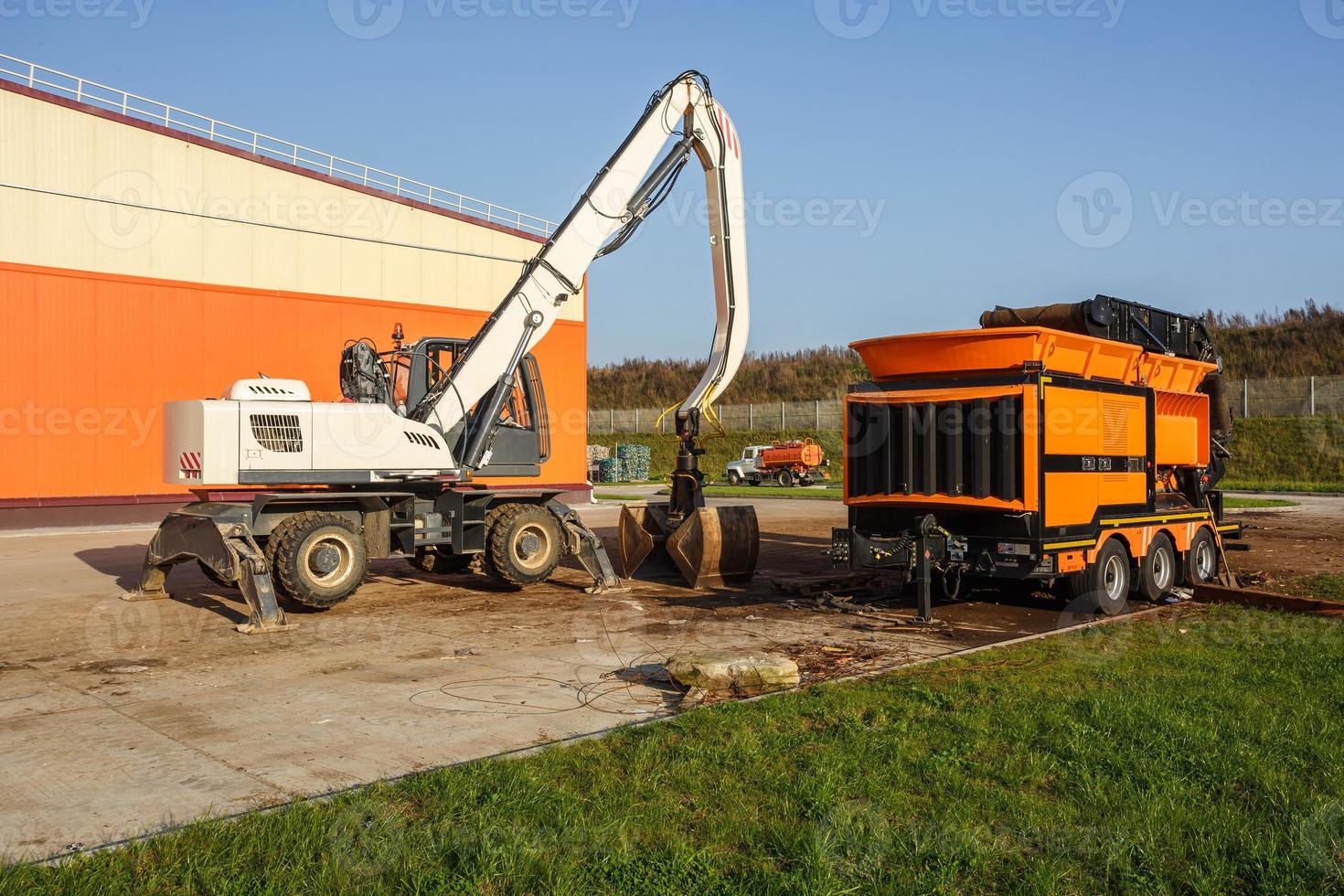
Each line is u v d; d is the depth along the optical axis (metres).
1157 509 12.00
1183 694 6.76
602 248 12.93
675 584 13.34
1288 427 44.06
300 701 7.06
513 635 9.63
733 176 13.15
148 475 21.78
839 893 3.86
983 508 9.95
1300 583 12.66
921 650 8.82
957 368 10.18
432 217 26.58
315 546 10.83
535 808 4.68
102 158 20.92
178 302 22.00
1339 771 5.11
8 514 19.91
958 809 4.69
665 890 3.91
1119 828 4.47
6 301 19.78
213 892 3.85
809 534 20.97
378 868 4.07
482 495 12.73
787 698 6.78
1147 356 11.61
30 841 4.53
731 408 58.62
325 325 24.36
